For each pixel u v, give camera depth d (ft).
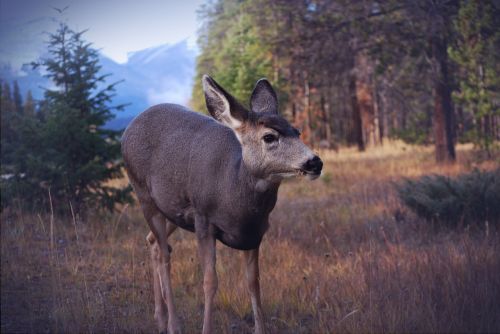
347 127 140.56
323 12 61.67
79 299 20.39
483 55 55.36
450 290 18.71
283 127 14.82
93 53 39.50
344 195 47.44
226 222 16.33
